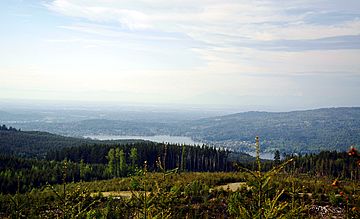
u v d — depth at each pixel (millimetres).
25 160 58438
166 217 8273
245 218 7207
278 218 7180
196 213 22375
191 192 26391
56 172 47312
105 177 58094
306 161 51125
